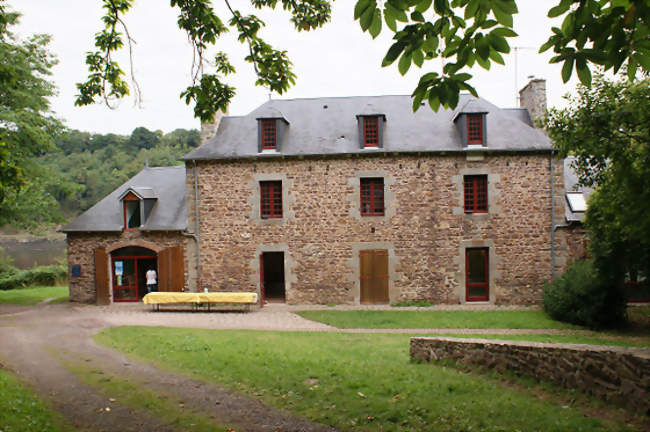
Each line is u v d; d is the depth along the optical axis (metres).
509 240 13.59
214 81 6.06
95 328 10.89
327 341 9.17
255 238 13.97
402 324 11.34
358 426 4.49
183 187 15.54
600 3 2.57
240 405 5.33
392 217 13.71
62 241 53.12
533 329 10.88
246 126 15.08
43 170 15.66
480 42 2.75
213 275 14.08
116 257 14.85
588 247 10.72
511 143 13.59
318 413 4.93
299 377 6.28
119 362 7.53
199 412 5.14
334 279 13.85
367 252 13.79
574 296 11.25
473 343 6.45
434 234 13.66
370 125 13.84
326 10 6.18
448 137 13.92
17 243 51.31
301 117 15.15
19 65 14.04
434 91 2.98
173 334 9.82
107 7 5.66
